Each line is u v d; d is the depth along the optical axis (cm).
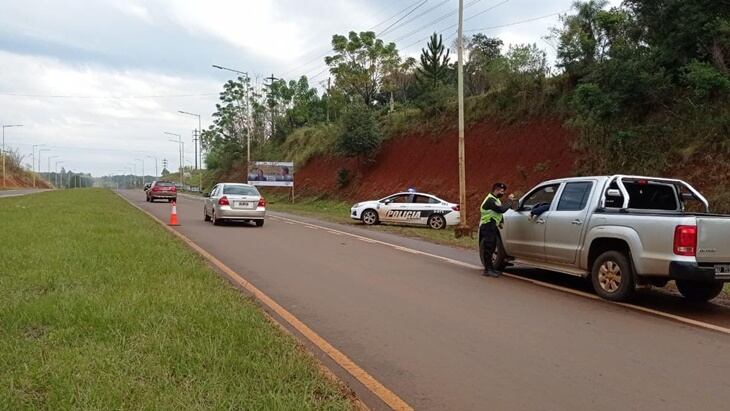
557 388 486
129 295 704
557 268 960
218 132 7512
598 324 704
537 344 612
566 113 2430
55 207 2577
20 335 541
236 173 6931
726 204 1524
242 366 479
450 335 640
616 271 837
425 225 2239
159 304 665
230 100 6831
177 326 580
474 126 3022
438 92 3534
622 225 831
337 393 448
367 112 3791
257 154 6394
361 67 4656
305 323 679
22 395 406
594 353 584
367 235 1817
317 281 952
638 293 916
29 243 1177
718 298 888
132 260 988
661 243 773
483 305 797
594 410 442
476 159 2850
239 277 966
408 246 1530
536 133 2573
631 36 2022
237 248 1364
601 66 1994
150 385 428
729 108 1703
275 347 541
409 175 3312
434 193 2952
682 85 1862
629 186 927
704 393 479
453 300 827
